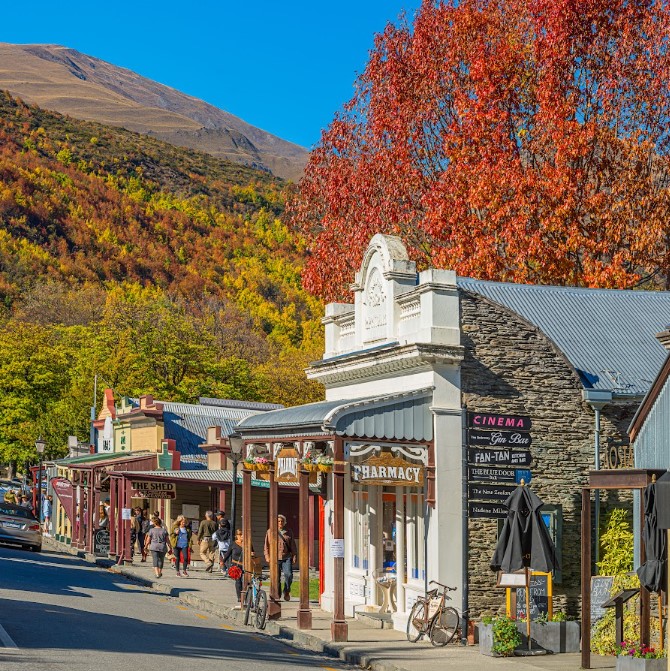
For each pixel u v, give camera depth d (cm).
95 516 4456
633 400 2239
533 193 3597
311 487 2562
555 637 1891
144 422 4884
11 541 4253
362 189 4131
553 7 3738
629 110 3788
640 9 3738
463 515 2100
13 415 7912
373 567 2391
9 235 19475
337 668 1727
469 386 2138
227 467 4241
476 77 3844
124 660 1509
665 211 3691
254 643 1970
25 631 1741
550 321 2422
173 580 3278
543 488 2167
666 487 1336
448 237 3853
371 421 2061
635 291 2595
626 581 1869
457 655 1839
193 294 19662
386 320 2327
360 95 4344
